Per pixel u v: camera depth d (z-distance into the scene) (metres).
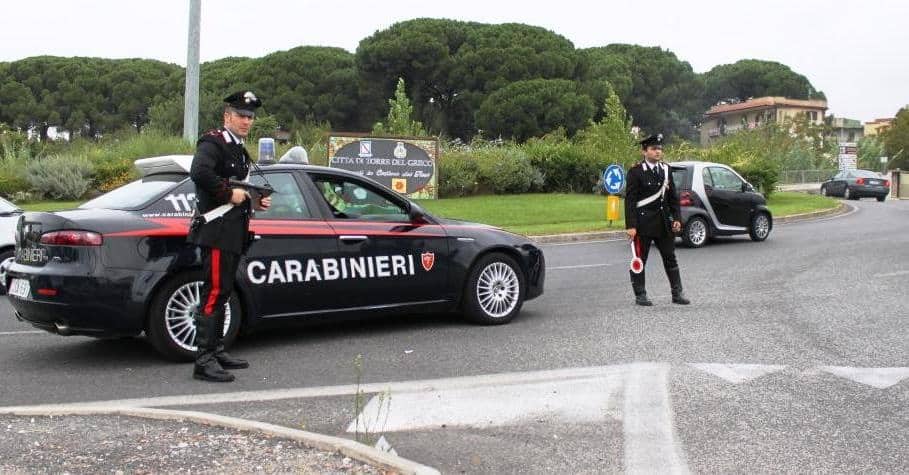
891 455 4.67
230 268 6.29
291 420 5.30
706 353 7.06
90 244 6.52
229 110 6.25
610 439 4.94
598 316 8.84
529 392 5.91
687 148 32.06
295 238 7.32
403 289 7.91
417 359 6.96
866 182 39.94
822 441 4.89
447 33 69.75
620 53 80.38
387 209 7.98
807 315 8.77
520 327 8.31
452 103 69.31
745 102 100.25
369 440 4.91
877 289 10.45
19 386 6.18
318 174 7.70
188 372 6.58
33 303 6.55
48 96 77.38
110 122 76.62
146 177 7.35
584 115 63.34
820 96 109.56
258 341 7.73
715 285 11.04
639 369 6.51
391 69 67.44
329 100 69.81
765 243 16.95
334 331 8.20
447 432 5.07
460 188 26.06
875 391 5.93
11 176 20.91
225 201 6.16
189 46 20.50
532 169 27.88
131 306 6.59
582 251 15.61
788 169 52.84
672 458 4.62
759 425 5.18
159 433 4.71
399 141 23.03
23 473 4.08
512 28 71.38
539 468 4.49
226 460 4.28
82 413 5.09
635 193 9.45
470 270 8.30
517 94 63.22
